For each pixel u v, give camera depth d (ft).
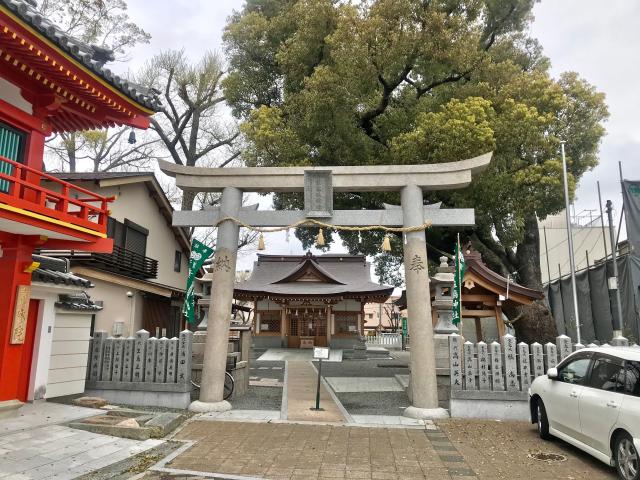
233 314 85.87
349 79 46.85
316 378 50.03
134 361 32.76
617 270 54.03
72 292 31.37
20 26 20.56
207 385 31.89
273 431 26.63
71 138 83.51
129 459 21.18
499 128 45.60
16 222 22.59
